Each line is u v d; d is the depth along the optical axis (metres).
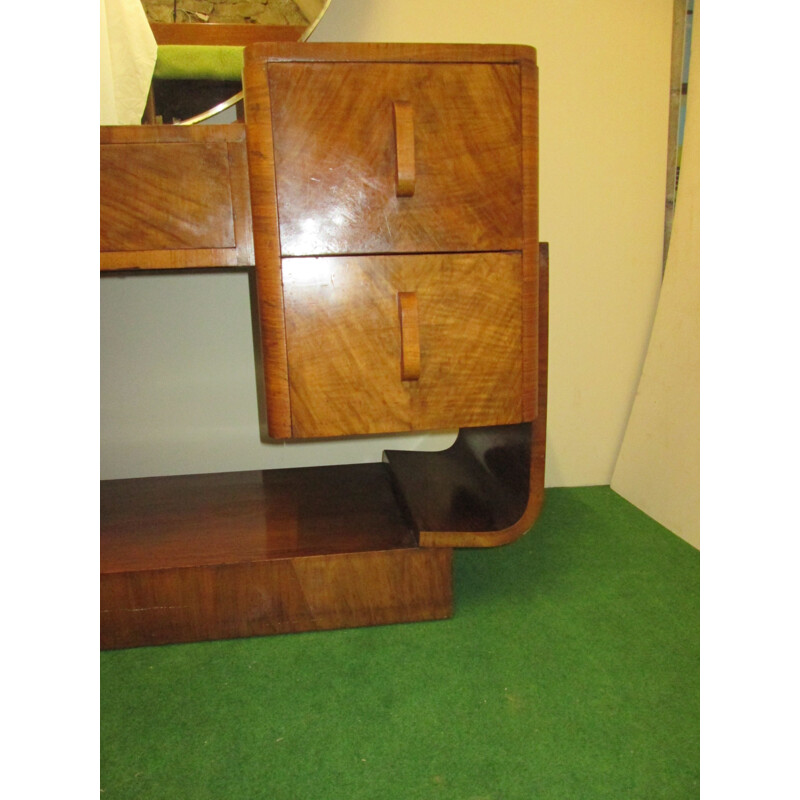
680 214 1.11
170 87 0.95
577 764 0.56
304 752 0.57
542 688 0.66
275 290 0.67
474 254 0.70
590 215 1.18
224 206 0.67
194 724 0.61
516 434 0.86
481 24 1.08
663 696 0.65
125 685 0.67
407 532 0.83
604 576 0.91
